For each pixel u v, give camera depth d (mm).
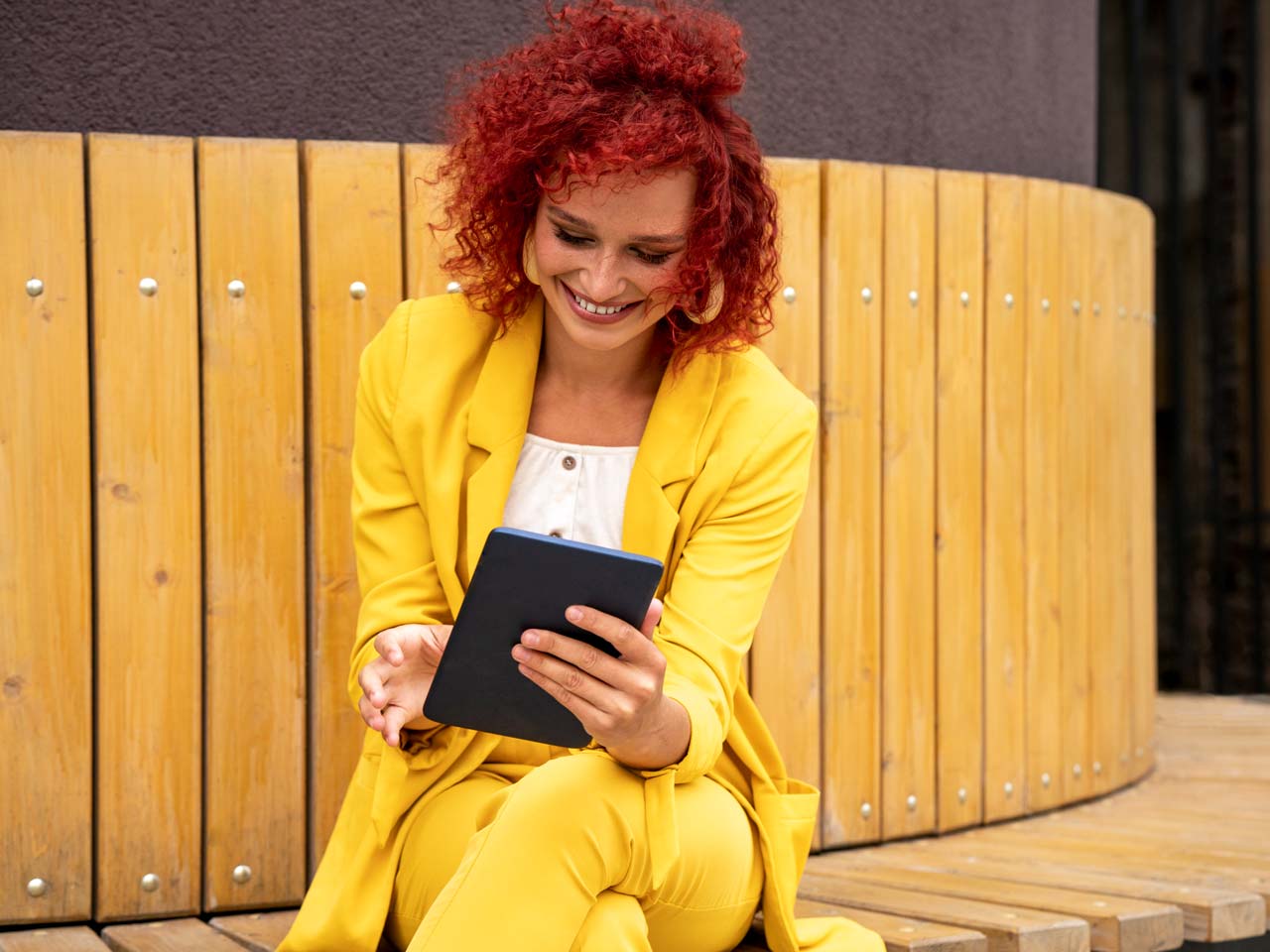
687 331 1781
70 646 2145
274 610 2225
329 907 1751
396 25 2434
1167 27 4887
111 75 2311
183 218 2176
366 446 1833
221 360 2195
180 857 2189
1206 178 4711
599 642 1497
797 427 1809
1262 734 3670
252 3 2365
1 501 2113
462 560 1787
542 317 1802
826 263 2490
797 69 2680
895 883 2311
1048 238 2791
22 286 2119
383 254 2258
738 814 1728
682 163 1588
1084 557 2902
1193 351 4988
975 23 2930
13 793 2123
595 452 1792
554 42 1674
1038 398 2771
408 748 1748
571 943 1511
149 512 2170
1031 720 2779
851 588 2518
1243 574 4883
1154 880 2344
